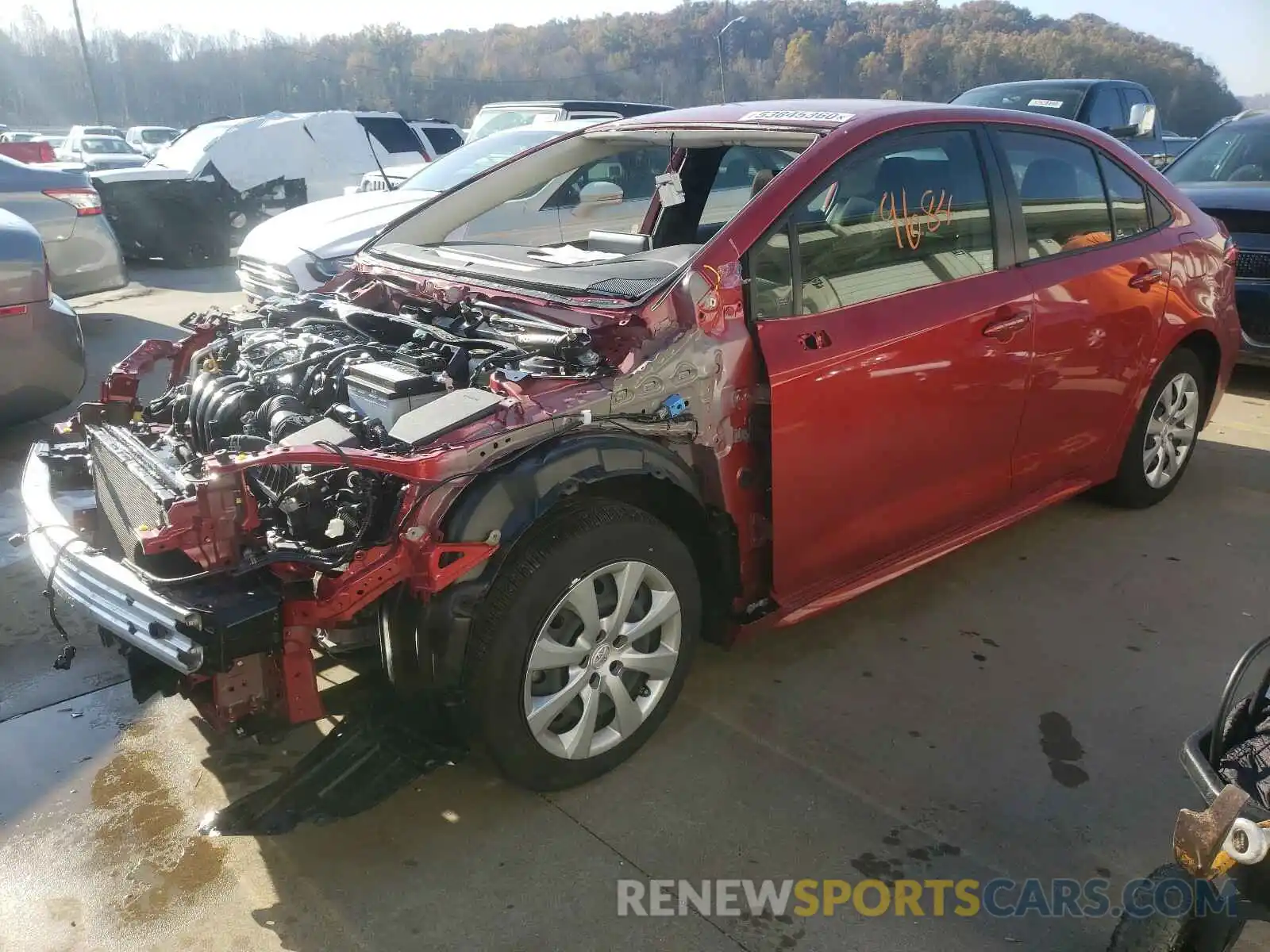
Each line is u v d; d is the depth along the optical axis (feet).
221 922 7.42
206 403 9.75
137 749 9.48
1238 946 7.06
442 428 7.77
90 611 7.78
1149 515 14.85
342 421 8.40
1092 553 13.58
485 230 16.10
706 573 9.75
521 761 8.32
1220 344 14.71
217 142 38.22
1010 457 11.85
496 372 8.41
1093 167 12.66
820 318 9.51
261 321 12.10
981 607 12.16
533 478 7.82
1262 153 22.25
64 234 25.29
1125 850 8.16
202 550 7.39
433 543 7.54
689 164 14.12
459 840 8.25
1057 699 10.26
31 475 10.05
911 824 8.45
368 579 7.35
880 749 9.44
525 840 8.25
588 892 7.69
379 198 24.75
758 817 8.52
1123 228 13.04
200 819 8.52
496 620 7.86
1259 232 19.62
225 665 7.09
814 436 9.43
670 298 8.82
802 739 9.60
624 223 17.79
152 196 38.04
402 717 8.64
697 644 9.86
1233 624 11.75
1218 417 19.65
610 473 8.21
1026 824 8.45
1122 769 9.16
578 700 8.69
